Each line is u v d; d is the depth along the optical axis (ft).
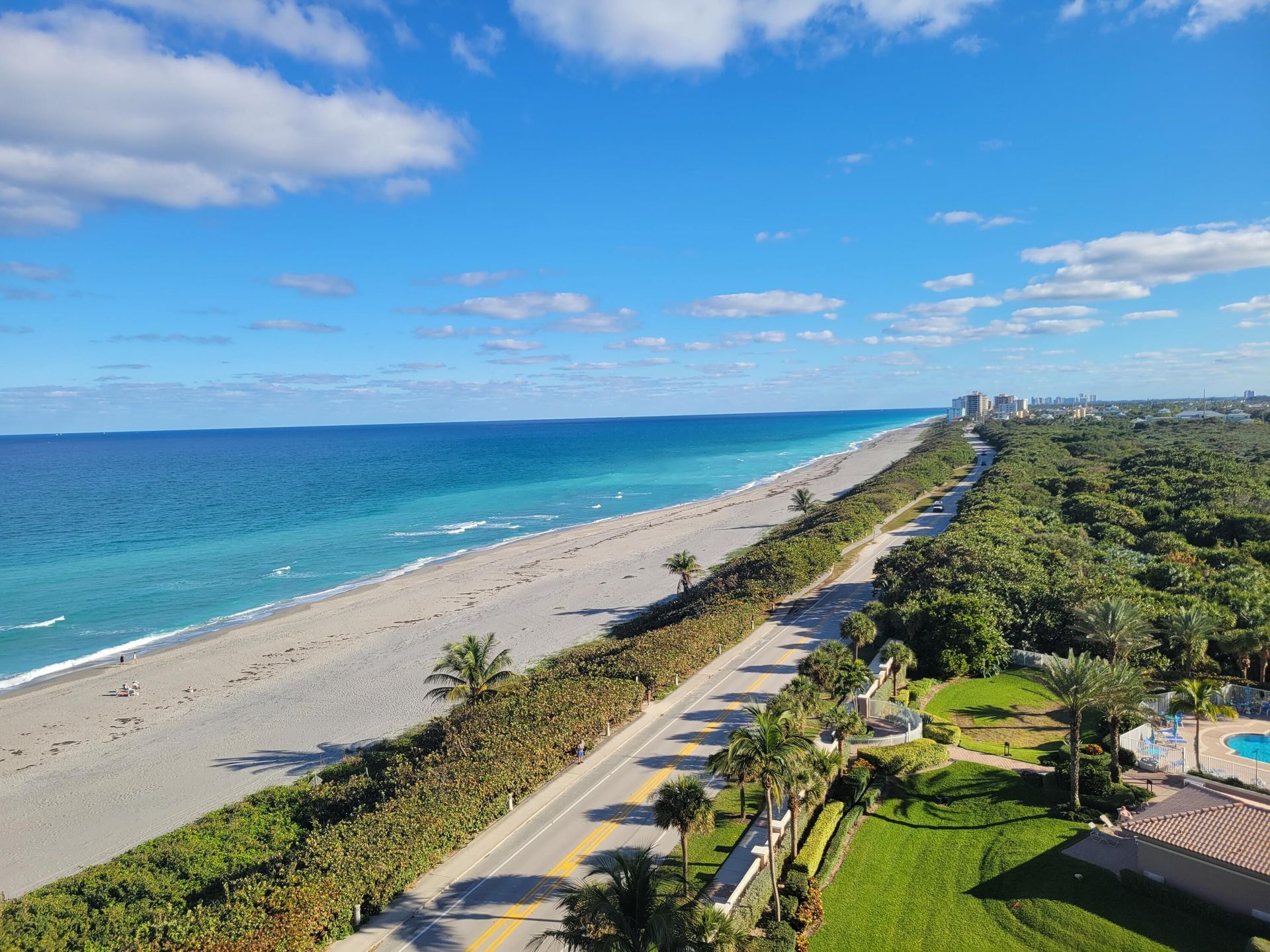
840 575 332.60
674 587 358.43
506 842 138.72
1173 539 311.88
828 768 129.90
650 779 159.43
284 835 145.28
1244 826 106.32
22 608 346.95
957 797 144.46
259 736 212.43
